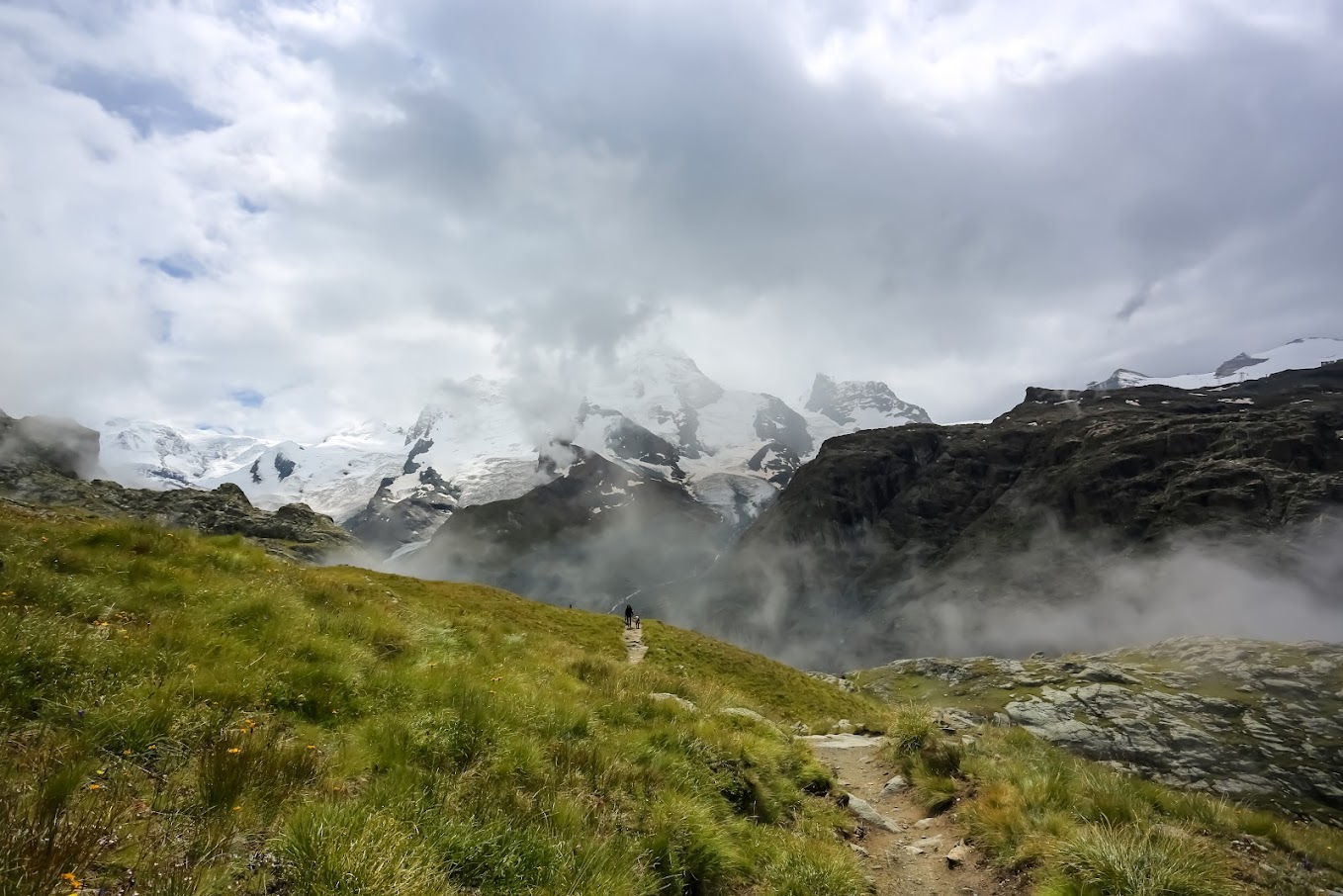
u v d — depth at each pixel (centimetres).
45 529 1514
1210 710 7994
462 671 1296
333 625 1355
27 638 812
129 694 778
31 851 472
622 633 5775
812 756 1592
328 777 744
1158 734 7488
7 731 662
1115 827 1063
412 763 823
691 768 1123
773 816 1158
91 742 668
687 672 4619
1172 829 1057
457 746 907
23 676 750
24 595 1038
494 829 701
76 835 504
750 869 922
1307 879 970
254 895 524
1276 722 7619
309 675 1009
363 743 850
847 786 1490
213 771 656
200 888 491
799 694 4928
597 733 1159
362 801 680
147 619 1098
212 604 1239
